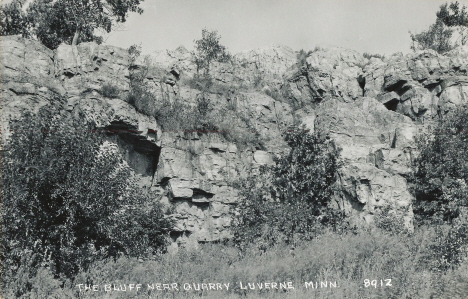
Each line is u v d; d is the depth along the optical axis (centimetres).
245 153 2598
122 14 3484
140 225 1859
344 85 3334
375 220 2042
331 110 2736
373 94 3259
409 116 3058
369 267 1517
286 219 1869
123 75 2466
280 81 3575
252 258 1686
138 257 1684
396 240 1677
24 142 1423
